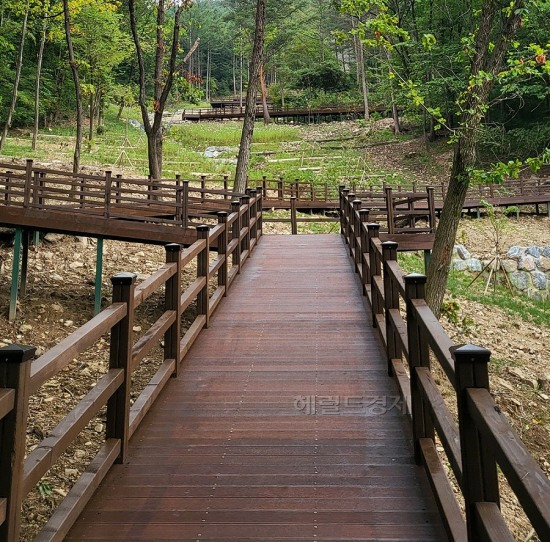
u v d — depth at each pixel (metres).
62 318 9.55
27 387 2.06
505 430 1.80
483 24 8.47
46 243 12.48
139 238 10.35
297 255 10.16
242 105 57.16
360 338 5.68
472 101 8.41
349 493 3.06
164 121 47.12
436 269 8.82
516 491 1.58
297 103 49.25
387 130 39.62
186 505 2.98
